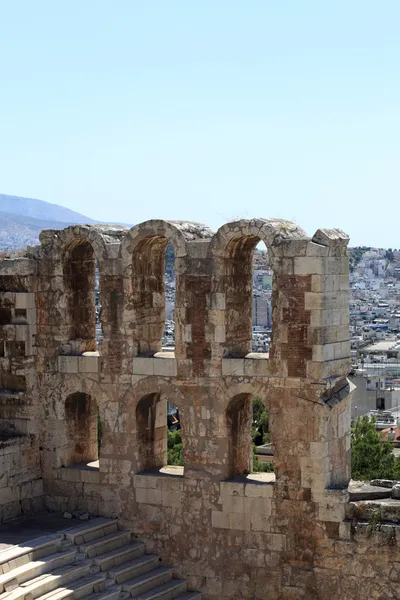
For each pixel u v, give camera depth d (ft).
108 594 128.47
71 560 132.87
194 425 137.18
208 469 136.46
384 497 131.23
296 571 131.75
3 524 142.10
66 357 146.41
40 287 148.56
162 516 139.85
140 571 136.26
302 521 131.13
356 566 128.77
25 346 148.25
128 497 142.20
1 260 149.69
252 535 134.00
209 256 135.23
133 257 141.49
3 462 143.95
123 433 142.51
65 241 146.00
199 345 136.56
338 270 132.67
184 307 137.18
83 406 151.12
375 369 583.58
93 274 151.64
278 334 131.54
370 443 201.26
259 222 132.05
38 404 148.97
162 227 138.21
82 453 151.33
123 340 142.00
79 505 146.20
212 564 136.67
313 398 129.70
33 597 122.93
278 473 132.16
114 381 142.82
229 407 136.36
